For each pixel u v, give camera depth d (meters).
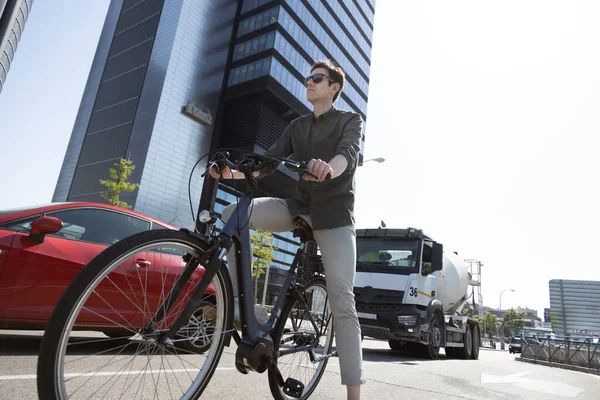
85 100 54.38
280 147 2.45
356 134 2.14
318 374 2.63
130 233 4.18
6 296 3.18
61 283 3.45
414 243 7.98
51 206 3.75
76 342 1.49
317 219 2.13
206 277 1.67
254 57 48.12
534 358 14.28
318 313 2.59
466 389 3.79
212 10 50.66
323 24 54.56
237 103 49.34
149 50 48.44
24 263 3.29
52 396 1.23
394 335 7.28
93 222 3.91
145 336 1.54
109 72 52.50
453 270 9.70
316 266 2.44
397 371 4.54
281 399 2.15
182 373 1.74
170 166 43.41
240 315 1.85
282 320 2.19
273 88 45.72
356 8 62.97
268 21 48.84
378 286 7.75
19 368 2.66
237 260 1.88
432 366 5.77
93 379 1.55
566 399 3.89
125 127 45.94
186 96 46.16
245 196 2.01
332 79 2.33
